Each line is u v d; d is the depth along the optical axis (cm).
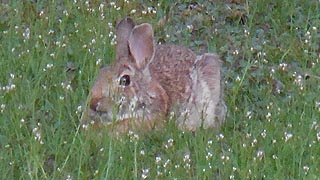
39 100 1332
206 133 1256
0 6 1634
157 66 1318
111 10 1619
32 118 1262
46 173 1161
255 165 1167
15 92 1320
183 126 1285
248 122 1308
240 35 1603
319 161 1202
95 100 1232
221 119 1330
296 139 1237
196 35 1620
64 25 1556
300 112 1332
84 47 1478
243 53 1540
